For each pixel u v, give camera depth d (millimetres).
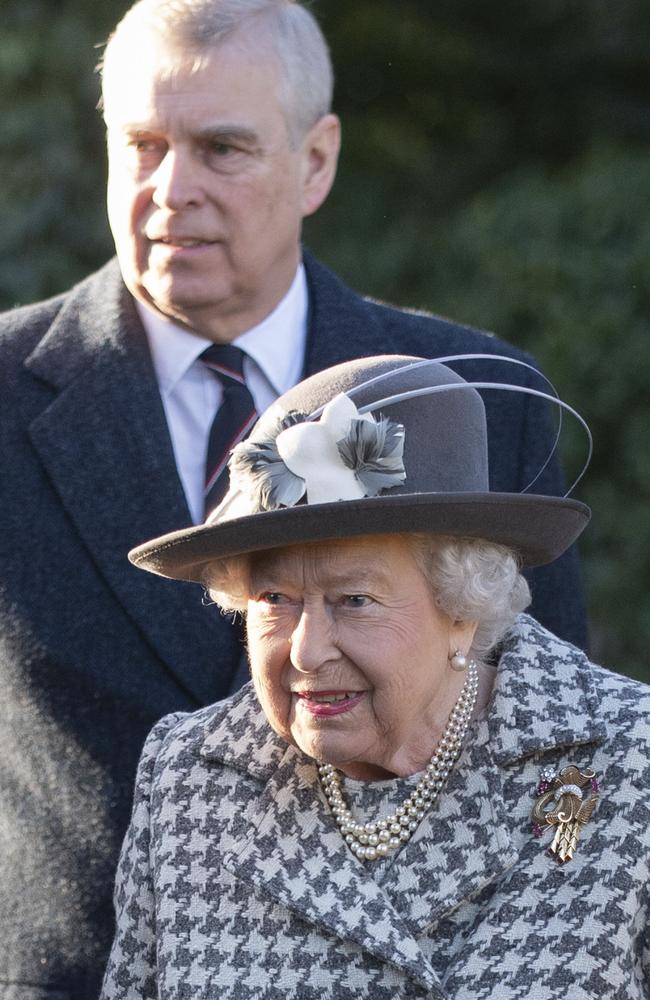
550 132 31969
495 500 8016
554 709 8820
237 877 8828
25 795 11664
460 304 25172
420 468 8266
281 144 12039
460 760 8812
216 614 11812
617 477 23891
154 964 9117
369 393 8367
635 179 24750
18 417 12242
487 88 32156
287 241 12336
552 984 8227
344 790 8914
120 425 12164
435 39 31703
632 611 23609
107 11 24656
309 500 8141
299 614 8383
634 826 8422
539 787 8688
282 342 12625
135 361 12336
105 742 11602
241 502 8531
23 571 11836
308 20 12484
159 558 8672
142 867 9219
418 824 8781
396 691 8328
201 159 11820
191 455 12422
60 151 23812
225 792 9164
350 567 8203
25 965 11516
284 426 8320
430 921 8539
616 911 8305
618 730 8680
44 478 12086
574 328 23750
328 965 8594
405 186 30562
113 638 11734
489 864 8523
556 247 24469
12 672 11695
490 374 12922
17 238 23531
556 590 12672
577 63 31953
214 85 11703
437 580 8375
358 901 8602
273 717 8570
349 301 13031
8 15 24312
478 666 9188
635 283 23875
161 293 12039
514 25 31969
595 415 23703
